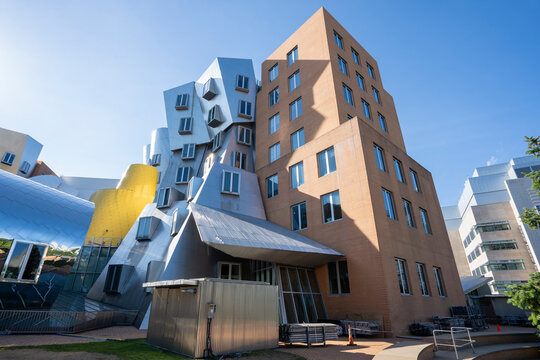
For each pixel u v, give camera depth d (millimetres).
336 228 18125
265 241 14773
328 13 27312
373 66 31922
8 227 15773
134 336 13141
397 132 30828
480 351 11438
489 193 74188
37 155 54156
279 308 15109
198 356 8289
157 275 19031
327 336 12148
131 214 37281
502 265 51438
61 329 13758
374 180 18000
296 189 22109
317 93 24344
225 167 25203
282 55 30328
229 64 36188
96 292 23672
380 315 14500
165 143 49250
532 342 14219
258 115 31203
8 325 13086
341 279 16938
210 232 13508
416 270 18469
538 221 11703
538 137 11125
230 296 9664
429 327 14062
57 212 18281
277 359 8703
